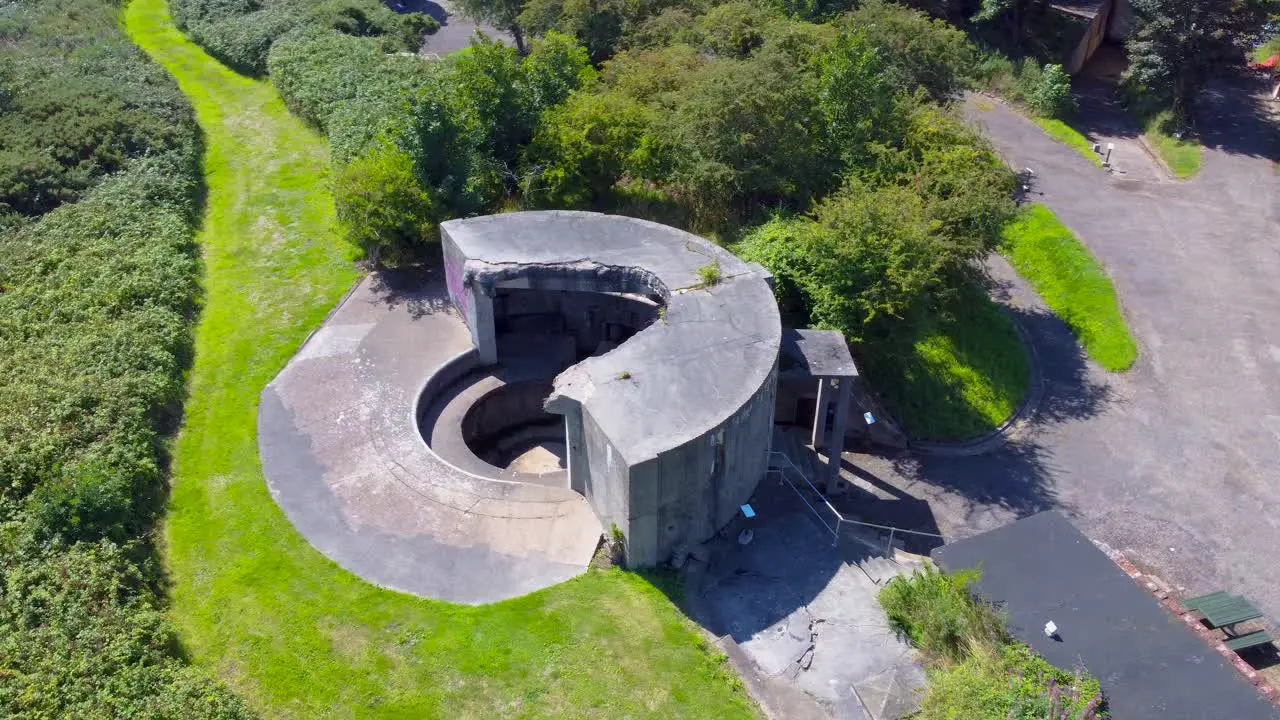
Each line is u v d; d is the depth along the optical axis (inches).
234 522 876.6
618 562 848.3
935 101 1437.0
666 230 1109.7
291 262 1247.5
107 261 1155.3
